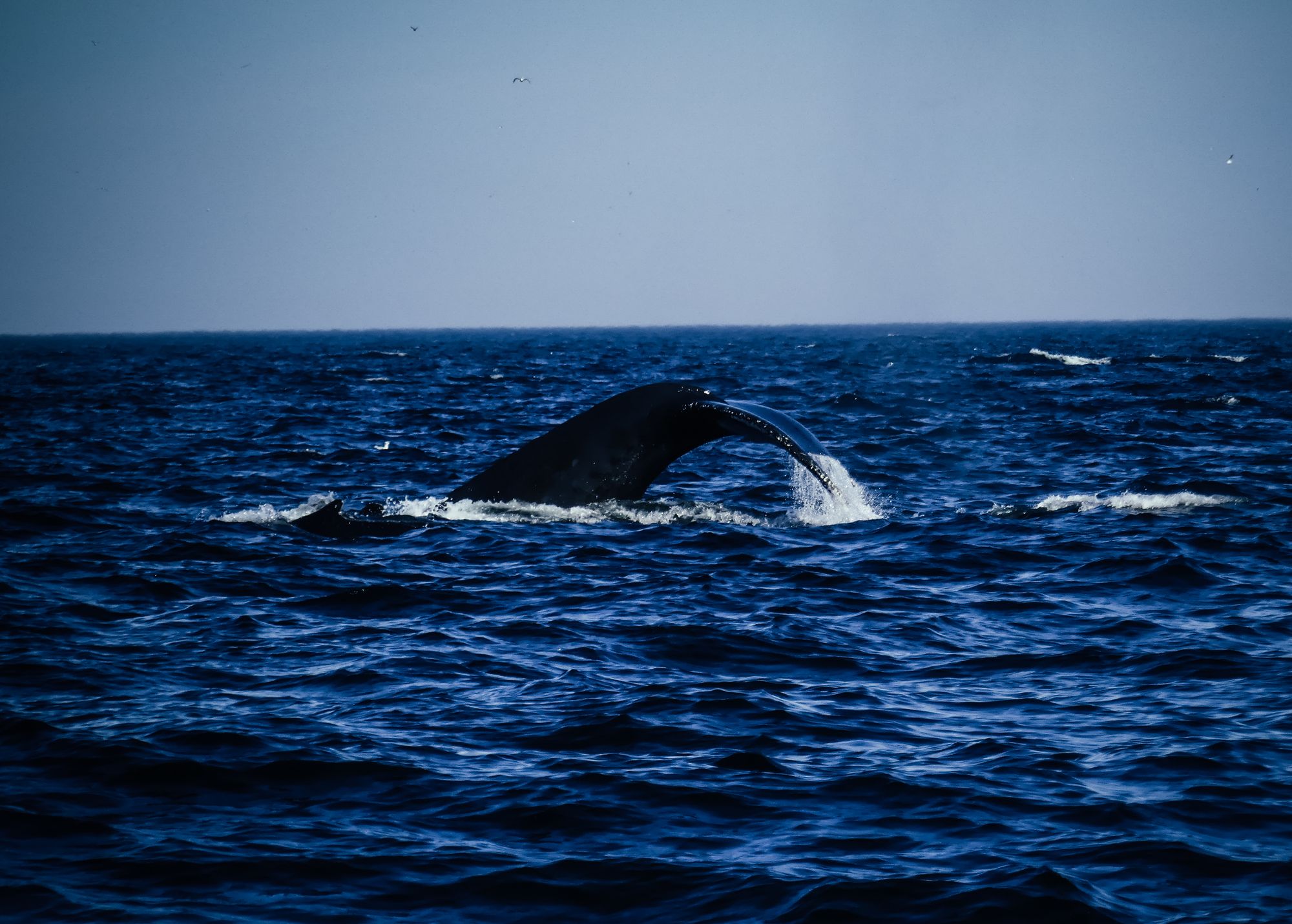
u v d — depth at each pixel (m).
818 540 69.06
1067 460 109.56
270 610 54.88
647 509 73.88
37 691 42.84
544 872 29.58
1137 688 43.75
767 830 31.98
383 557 64.56
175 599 56.59
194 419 160.50
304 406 184.75
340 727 39.34
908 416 158.12
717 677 45.28
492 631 51.28
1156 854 30.30
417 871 29.56
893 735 39.19
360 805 33.44
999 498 87.56
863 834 31.80
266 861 29.94
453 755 37.12
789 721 40.41
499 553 65.00
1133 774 35.47
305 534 70.56
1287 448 116.12
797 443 63.97
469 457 115.69
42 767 35.66
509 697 42.59
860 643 49.97
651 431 71.62
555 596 56.94
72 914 27.14
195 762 36.06
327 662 46.81
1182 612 54.16
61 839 31.00
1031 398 186.12
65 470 105.00
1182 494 85.00
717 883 29.03
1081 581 60.00
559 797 33.97
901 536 70.31
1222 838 31.22
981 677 45.53
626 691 43.38
